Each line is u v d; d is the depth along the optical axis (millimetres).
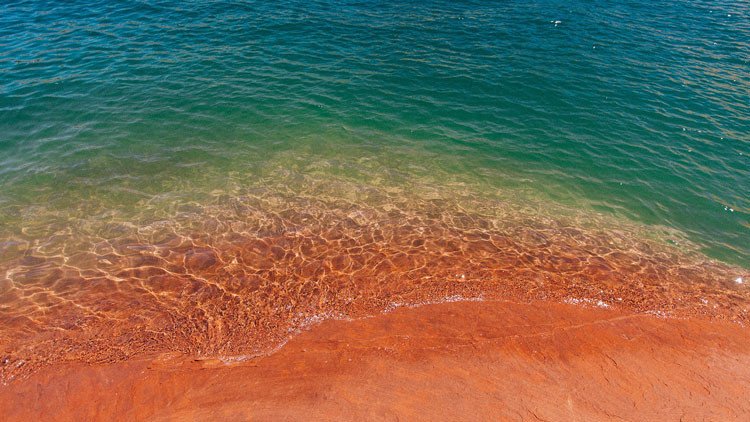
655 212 11062
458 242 9773
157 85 14898
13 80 14539
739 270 9414
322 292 8250
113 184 11016
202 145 12625
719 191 11547
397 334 7438
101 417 6055
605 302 8328
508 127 13984
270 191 11133
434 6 21797
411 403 6355
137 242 9297
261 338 7297
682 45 18266
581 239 10133
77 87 14477
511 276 8859
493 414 6262
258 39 17969
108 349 7008
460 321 7734
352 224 10141
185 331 7367
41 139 12367
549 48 18031
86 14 19188
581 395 6559
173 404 6234
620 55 17547
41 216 9898
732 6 22250
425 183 11820
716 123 13766
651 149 12938
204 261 8859
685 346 7445
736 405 6504
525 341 7379
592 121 14094
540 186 11883
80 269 8547
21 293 7969
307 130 13531
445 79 16078
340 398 6383
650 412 6371
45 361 6781
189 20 19047
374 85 15672
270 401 6305
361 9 21156
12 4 19812
